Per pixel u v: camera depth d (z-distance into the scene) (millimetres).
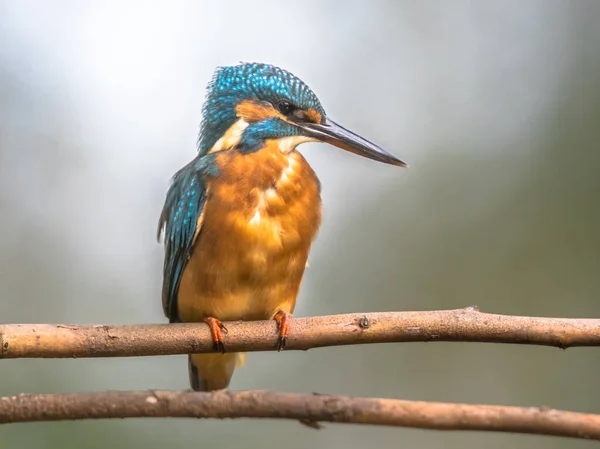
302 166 8164
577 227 13516
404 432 12062
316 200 8078
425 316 6383
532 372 12586
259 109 8453
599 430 4766
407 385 12891
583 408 12195
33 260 13727
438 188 14523
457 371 12852
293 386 12984
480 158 14617
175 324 6809
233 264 7676
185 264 7918
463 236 14000
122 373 12305
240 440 11648
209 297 7793
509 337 6219
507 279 13539
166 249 8555
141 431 10992
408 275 13898
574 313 13062
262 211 7707
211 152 8398
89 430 10586
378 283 13922
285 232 7773
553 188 13922
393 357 13078
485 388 12648
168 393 5238
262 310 7957
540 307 13242
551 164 14117
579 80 14562
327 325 6652
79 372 11992
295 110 8570
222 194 7688
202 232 7707
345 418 5035
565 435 4801
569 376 12430
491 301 13461
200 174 7879
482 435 11836
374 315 6527
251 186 7727
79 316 13500
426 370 12945
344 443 12094
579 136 14133
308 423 5410
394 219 14422
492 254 13766
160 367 12398
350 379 12977
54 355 6305
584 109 14305
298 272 7988
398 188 14695
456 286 13672
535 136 14539
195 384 9070
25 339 6203
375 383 12930
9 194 13961
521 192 14094
